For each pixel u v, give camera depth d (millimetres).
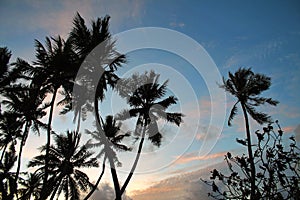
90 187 21703
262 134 2615
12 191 16578
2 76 17703
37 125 20406
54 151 19891
